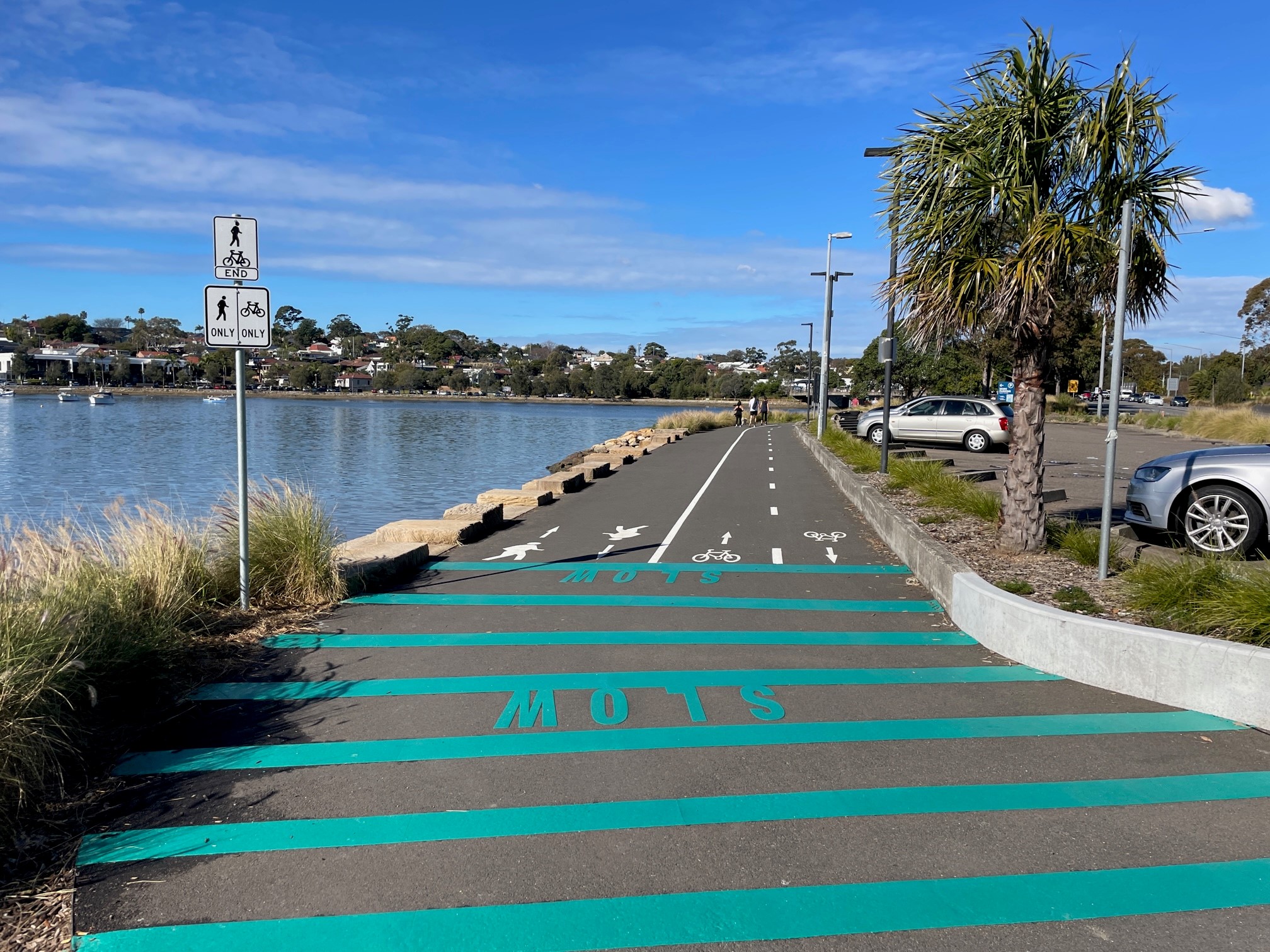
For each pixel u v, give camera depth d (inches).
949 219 338.0
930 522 438.9
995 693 233.6
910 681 243.6
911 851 152.7
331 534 360.2
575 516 571.8
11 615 195.9
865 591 354.6
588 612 319.3
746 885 142.1
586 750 195.6
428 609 321.4
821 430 1221.1
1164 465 364.8
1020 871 146.6
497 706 222.8
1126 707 222.1
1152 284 340.5
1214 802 170.9
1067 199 336.2
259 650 268.7
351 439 1978.3
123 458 1440.7
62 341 6692.9
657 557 428.8
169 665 236.4
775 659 263.4
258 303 301.9
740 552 442.3
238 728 207.9
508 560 420.8
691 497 676.1
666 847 154.1
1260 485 334.6
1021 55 323.0
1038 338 340.5
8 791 162.2
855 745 198.4
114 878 144.8
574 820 163.5
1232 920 133.3
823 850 153.2
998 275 326.0
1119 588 290.0
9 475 1162.6
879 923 132.5
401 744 198.5
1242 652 210.7
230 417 2893.7
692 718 215.3
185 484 1056.8
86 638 212.2
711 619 309.9
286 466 1347.2
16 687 173.2
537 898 138.5
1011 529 353.7
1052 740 201.2
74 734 193.2
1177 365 5388.8
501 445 1844.2
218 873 146.0
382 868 147.1
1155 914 134.7
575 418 3262.8
